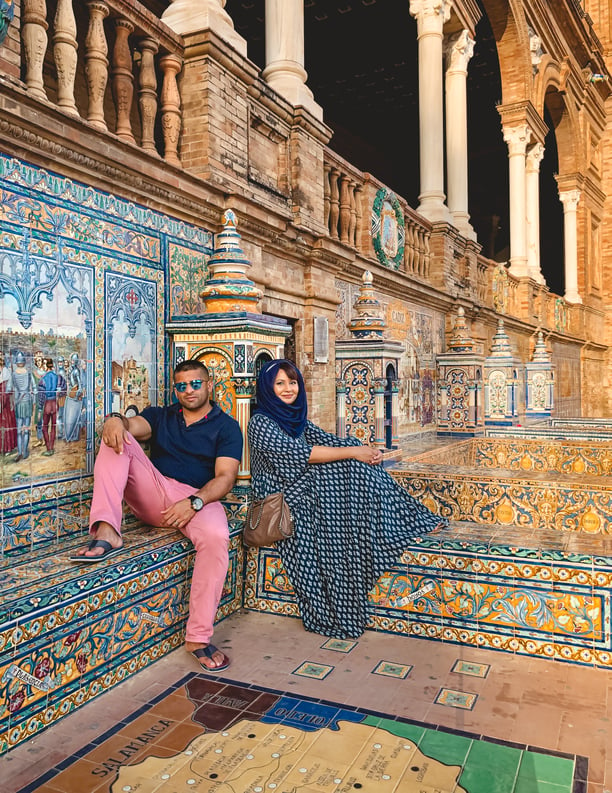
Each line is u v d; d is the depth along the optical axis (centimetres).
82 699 297
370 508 397
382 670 341
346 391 718
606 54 2509
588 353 2331
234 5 1420
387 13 1535
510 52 1583
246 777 245
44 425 357
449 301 1109
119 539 345
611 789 238
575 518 636
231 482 376
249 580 430
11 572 308
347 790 237
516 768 251
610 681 329
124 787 239
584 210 2281
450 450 914
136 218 424
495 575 368
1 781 243
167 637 355
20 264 340
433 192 1099
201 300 490
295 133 636
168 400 453
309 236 655
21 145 334
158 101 577
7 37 330
